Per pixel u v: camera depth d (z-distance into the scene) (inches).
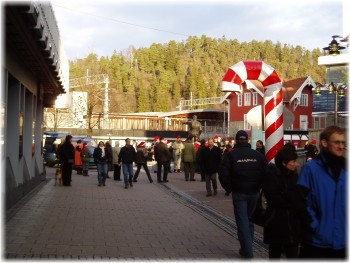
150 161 1777.8
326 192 203.2
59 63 610.9
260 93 2347.4
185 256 325.1
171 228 430.9
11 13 335.9
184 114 2741.1
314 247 204.2
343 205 202.4
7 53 439.5
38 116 807.7
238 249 353.7
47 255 308.3
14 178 518.0
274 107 473.1
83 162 1053.8
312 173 206.7
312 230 204.4
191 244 366.0
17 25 367.6
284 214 257.4
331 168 206.4
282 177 260.2
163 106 5369.1
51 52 500.7
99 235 382.0
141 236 387.2
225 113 2689.5
